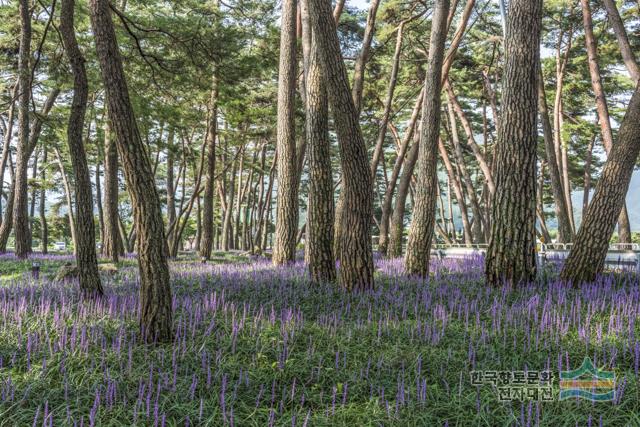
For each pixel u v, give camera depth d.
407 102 28.08
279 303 8.12
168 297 6.07
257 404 4.26
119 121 6.10
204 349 5.59
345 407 4.38
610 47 22.92
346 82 9.44
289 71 15.16
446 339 6.09
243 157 41.69
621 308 7.31
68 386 4.56
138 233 6.06
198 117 22.66
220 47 15.76
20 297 8.25
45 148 33.66
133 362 5.23
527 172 9.41
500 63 29.03
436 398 4.51
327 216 10.59
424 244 11.86
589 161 34.81
